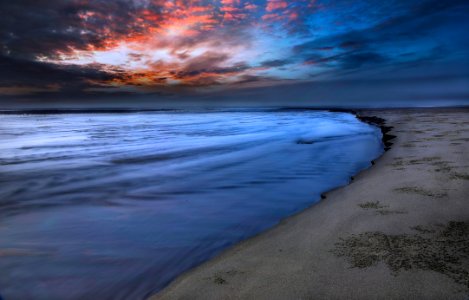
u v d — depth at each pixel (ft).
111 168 38.52
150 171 36.45
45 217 21.43
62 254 15.53
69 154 49.62
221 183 30.09
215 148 55.21
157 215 21.33
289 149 51.75
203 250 15.66
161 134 84.17
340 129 86.12
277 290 9.90
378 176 25.12
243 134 81.66
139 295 11.89
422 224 14.34
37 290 12.37
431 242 12.43
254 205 23.00
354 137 64.90
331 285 9.95
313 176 31.76
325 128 91.86
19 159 45.21
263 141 64.49
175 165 39.91
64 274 13.56
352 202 18.78
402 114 123.95
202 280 10.93
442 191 19.13
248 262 12.14
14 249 16.22
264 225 18.83
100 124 137.59
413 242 12.54
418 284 9.64
